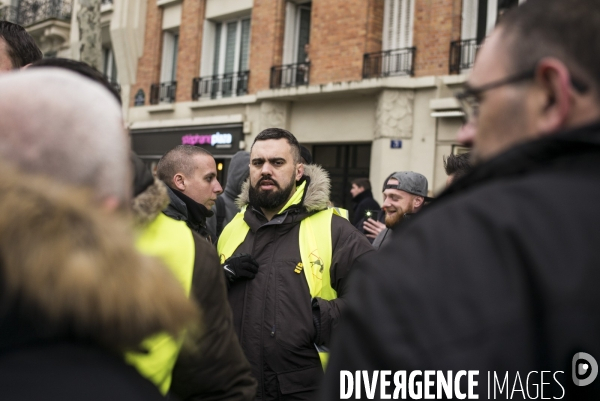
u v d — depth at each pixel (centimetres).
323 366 267
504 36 102
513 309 78
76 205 82
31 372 75
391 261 87
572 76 94
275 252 289
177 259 156
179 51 1402
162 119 1424
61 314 76
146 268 87
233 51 1333
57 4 1581
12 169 83
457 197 92
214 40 1374
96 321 78
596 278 79
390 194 394
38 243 77
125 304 80
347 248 286
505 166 94
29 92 89
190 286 157
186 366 156
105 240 82
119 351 84
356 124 1071
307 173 307
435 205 99
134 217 145
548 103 97
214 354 160
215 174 344
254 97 1203
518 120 99
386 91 990
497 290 79
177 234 162
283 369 268
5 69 229
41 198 80
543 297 79
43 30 1597
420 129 977
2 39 228
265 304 276
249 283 282
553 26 96
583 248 81
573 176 89
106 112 94
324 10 1109
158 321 85
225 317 169
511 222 83
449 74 952
